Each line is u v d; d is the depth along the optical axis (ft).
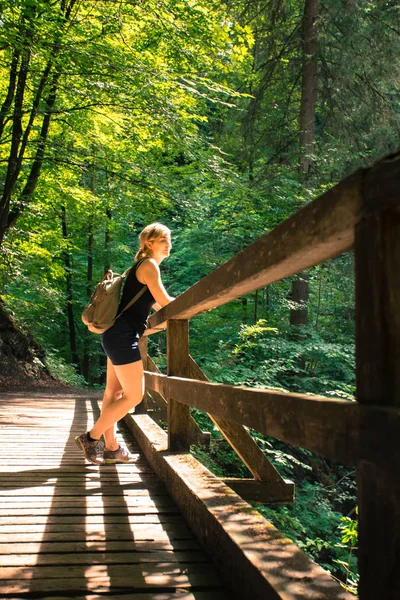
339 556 23.38
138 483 12.31
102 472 13.41
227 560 7.06
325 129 55.31
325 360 42.68
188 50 37.86
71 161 44.68
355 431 4.04
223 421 11.73
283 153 53.72
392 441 3.58
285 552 6.38
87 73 35.17
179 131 38.37
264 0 54.13
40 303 55.11
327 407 4.48
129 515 10.07
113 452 14.03
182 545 8.56
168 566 7.73
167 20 35.47
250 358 38.45
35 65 36.32
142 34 38.86
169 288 65.31
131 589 6.95
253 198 46.01
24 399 31.89
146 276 12.24
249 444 11.80
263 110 56.03
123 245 70.03
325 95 54.44
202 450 23.24
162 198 44.55
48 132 45.68
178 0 34.12
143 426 16.60
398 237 3.91
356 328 4.20
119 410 12.88
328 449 4.45
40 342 52.26
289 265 5.48
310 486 29.09
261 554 6.32
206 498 8.68
